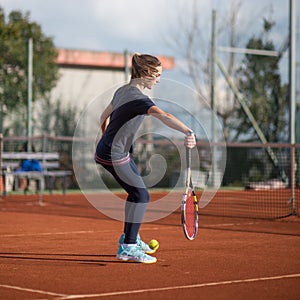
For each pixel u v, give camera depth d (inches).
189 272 252.8
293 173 546.6
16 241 350.3
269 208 605.6
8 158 727.1
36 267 263.9
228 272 253.0
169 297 205.2
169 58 1090.7
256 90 1115.3
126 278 239.3
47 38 933.8
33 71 895.1
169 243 344.5
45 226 434.6
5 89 858.1
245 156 964.0
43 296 206.1
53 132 922.7
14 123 861.8
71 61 1006.4
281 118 1091.9
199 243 345.1
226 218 510.6
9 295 207.8
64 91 1001.5
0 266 266.2
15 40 873.5
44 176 853.8
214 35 890.1
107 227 430.6
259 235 386.3
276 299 203.8
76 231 403.2
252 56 1128.8
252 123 928.3
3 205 644.1
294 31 671.1
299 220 494.6
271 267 265.4
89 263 274.7
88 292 212.7
